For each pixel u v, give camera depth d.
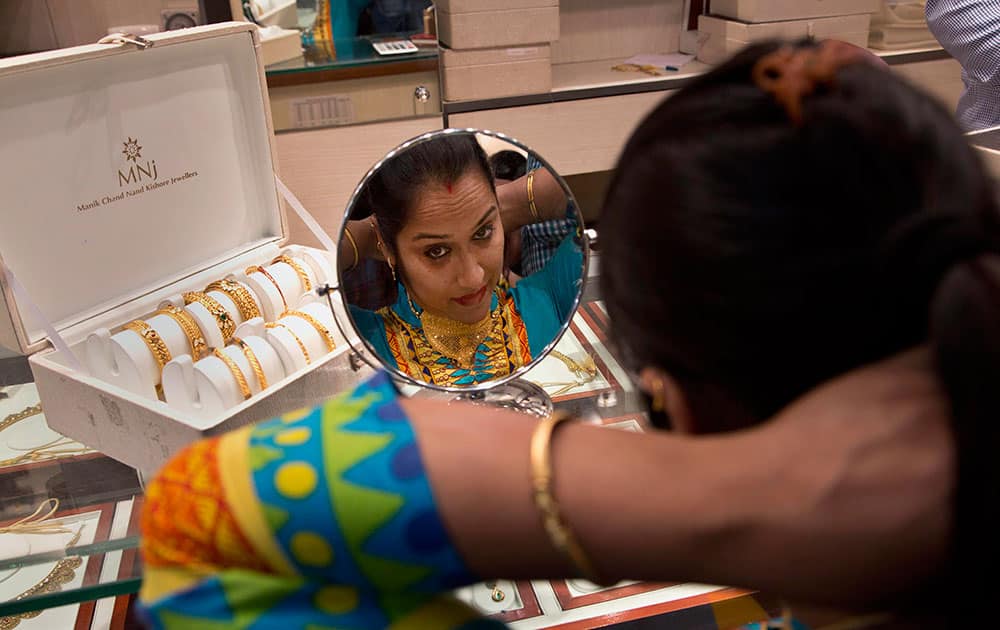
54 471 0.89
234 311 1.01
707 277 0.31
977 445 0.28
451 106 1.93
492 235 0.85
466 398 0.90
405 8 1.95
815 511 0.30
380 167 0.79
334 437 0.35
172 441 0.80
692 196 0.32
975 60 1.55
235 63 1.08
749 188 0.31
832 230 0.31
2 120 0.86
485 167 0.82
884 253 0.30
